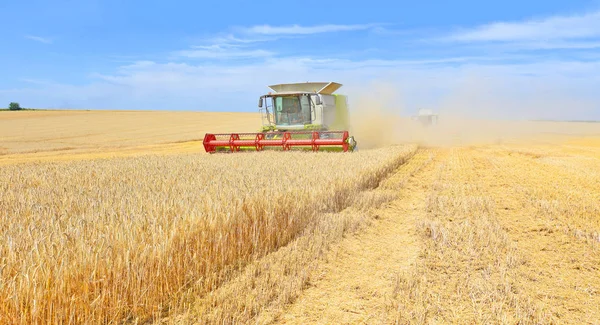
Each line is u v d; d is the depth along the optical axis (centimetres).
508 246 595
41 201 665
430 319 392
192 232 489
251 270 510
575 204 852
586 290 457
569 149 2248
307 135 1906
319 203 775
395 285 465
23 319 329
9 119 6412
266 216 614
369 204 887
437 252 582
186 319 388
